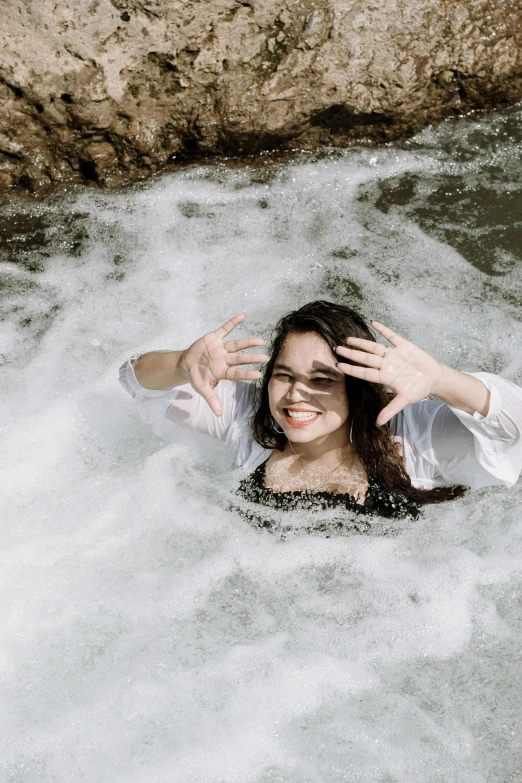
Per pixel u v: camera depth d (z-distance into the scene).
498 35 4.45
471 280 4.08
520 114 4.70
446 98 4.62
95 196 4.46
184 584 3.00
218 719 2.70
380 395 2.87
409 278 4.10
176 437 3.31
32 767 2.62
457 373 2.64
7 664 2.83
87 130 4.34
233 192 4.49
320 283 4.10
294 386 2.81
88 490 3.27
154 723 2.70
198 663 2.82
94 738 2.67
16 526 3.16
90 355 3.82
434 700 2.75
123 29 4.07
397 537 3.07
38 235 4.32
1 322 3.96
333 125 4.56
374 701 2.74
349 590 2.98
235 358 2.71
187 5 4.05
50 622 2.92
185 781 2.58
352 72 4.37
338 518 3.04
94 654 2.85
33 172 4.43
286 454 3.04
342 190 4.51
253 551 3.05
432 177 4.55
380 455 2.92
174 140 4.48
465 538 3.10
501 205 4.41
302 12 4.17
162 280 4.14
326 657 2.82
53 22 4.01
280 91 4.37
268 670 2.79
